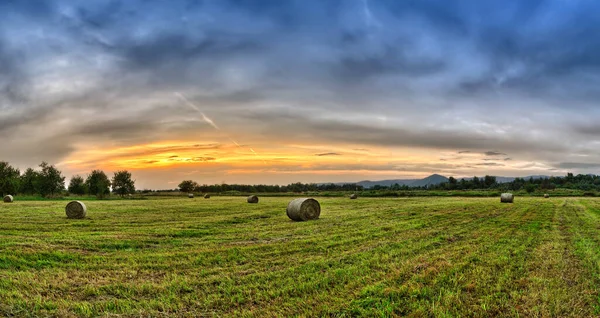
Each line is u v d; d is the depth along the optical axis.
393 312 6.22
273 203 43.78
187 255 11.16
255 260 10.46
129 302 6.96
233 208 33.44
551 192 84.56
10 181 76.94
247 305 6.85
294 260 10.34
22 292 7.52
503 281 8.00
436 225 18.52
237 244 13.21
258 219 23.17
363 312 6.29
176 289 7.76
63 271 9.30
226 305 6.84
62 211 29.02
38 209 31.27
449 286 7.68
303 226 18.61
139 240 13.97
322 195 78.44
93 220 21.95
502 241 13.36
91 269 9.54
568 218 22.58
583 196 70.69
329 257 10.62
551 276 8.48
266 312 6.41
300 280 8.23
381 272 8.77
